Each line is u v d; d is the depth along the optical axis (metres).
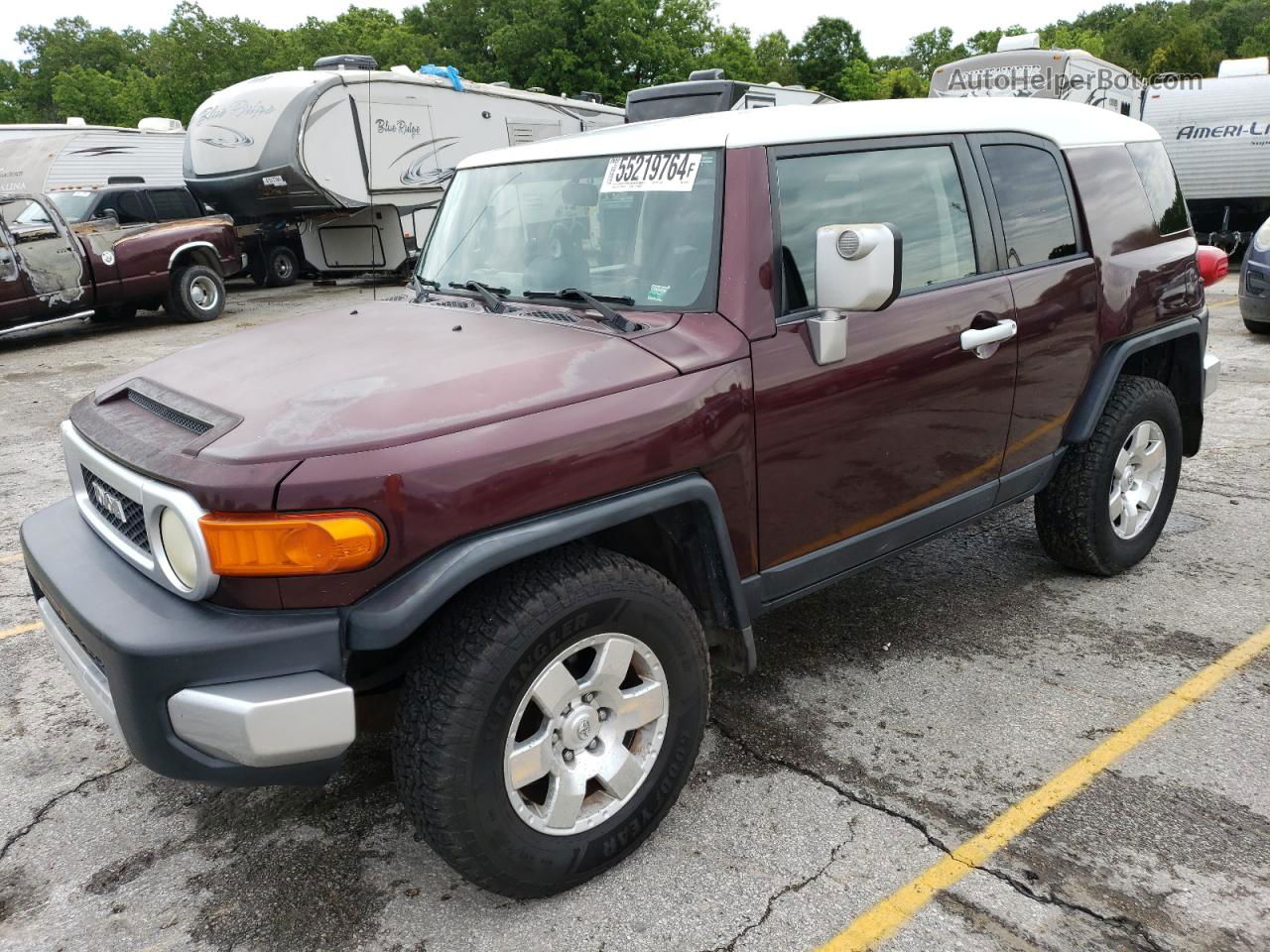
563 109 18.69
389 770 3.05
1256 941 2.23
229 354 2.89
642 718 2.48
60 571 2.48
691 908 2.40
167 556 2.22
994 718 3.19
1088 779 2.84
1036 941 2.25
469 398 2.27
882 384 2.94
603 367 2.45
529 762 2.29
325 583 2.08
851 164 2.98
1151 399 3.98
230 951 2.32
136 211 15.09
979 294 3.24
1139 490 4.16
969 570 4.38
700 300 2.69
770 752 3.05
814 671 3.53
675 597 2.48
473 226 3.45
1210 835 2.59
